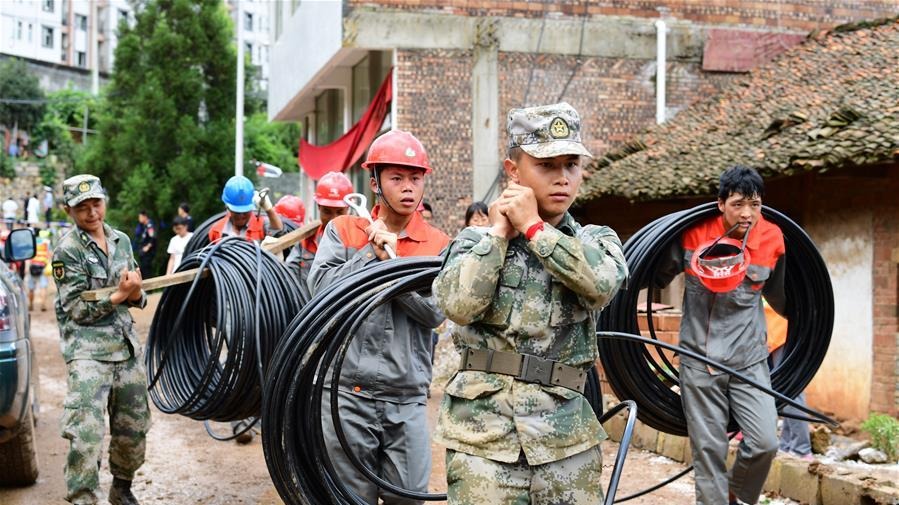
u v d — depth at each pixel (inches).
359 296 153.3
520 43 526.6
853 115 337.4
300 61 699.4
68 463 205.0
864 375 342.6
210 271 206.4
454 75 522.6
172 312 229.1
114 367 213.5
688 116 495.8
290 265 244.8
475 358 122.3
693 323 194.2
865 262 342.6
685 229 195.5
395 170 170.4
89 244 211.9
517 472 119.0
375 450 164.6
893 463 273.7
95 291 206.2
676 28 538.9
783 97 430.3
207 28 1139.3
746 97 466.3
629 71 535.8
